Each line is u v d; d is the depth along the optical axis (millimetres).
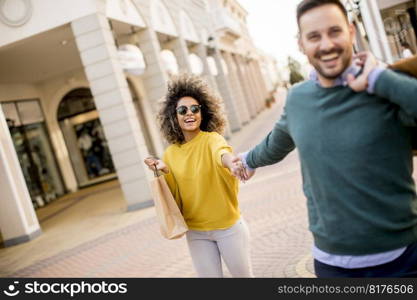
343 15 1770
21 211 10633
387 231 1760
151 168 3100
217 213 2982
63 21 11047
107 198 15086
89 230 10164
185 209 3092
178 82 3244
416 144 1807
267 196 8570
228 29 28219
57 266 7395
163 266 5992
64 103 20453
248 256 3072
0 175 10602
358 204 1781
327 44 1727
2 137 10742
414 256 1779
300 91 1936
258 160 2391
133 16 13281
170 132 3201
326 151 1817
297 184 8820
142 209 11148
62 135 20531
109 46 11094
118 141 11227
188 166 3027
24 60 14586
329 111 1800
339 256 1878
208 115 3332
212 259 3066
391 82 1616
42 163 19141
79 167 21016
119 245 7914
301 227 5996
